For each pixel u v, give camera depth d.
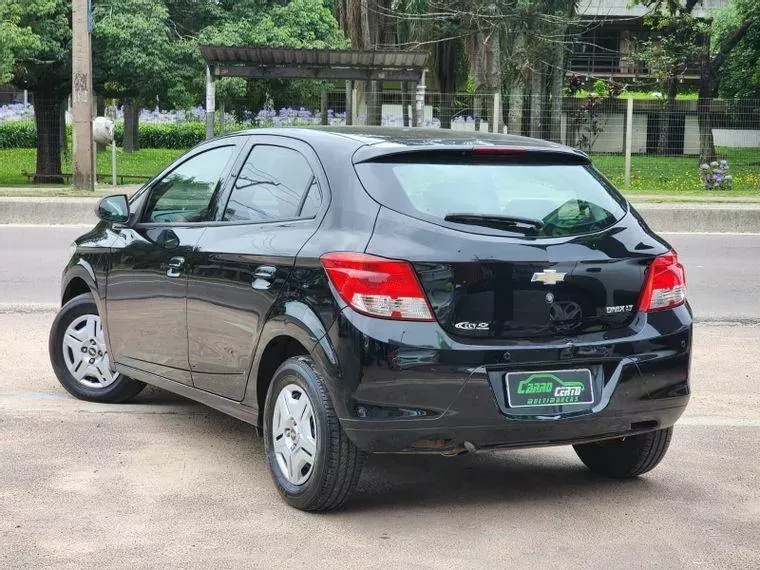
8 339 8.38
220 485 5.00
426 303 4.29
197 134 50.84
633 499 4.94
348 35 32.97
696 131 35.19
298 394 4.67
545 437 4.45
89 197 18.94
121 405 6.46
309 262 4.57
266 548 4.23
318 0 29.11
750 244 15.66
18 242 14.53
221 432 5.91
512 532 4.46
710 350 8.48
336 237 4.52
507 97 31.80
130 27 25.45
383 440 4.31
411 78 21.58
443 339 4.28
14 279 11.38
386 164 4.63
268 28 27.77
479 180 4.67
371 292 4.29
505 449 4.46
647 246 4.72
